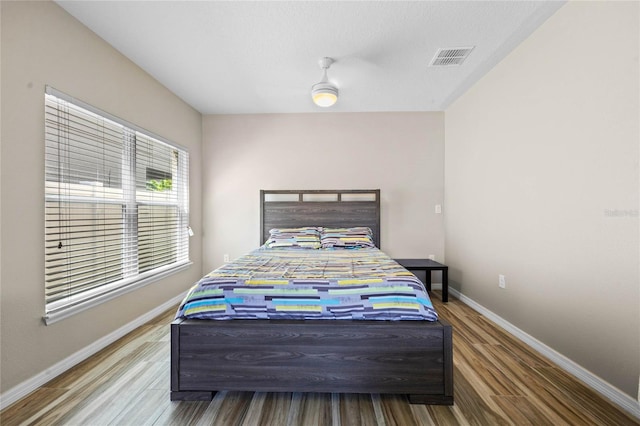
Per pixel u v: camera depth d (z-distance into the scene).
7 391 1.49
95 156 2.12
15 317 1.54
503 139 2.50
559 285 1.90
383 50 2.31
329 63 2.47
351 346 1.49
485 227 2.78
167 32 2.07
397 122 3.74
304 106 3.53
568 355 1.82
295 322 1.53
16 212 1.56
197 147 3.68
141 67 2.57
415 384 1.48
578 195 1.75
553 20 1.92
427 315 1.52
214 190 3.82
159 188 2.92
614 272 1.54
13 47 1.54
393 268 1.99
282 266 2.09
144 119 2.64
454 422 1.36
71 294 1.90
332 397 1.56
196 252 3.66
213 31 2.06
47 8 1.72
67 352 1.83
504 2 1.80
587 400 1.52
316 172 3.77
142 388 1.62
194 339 1.51
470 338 2.29
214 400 1.53
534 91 2.12
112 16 1.90
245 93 3.14
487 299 2.76
